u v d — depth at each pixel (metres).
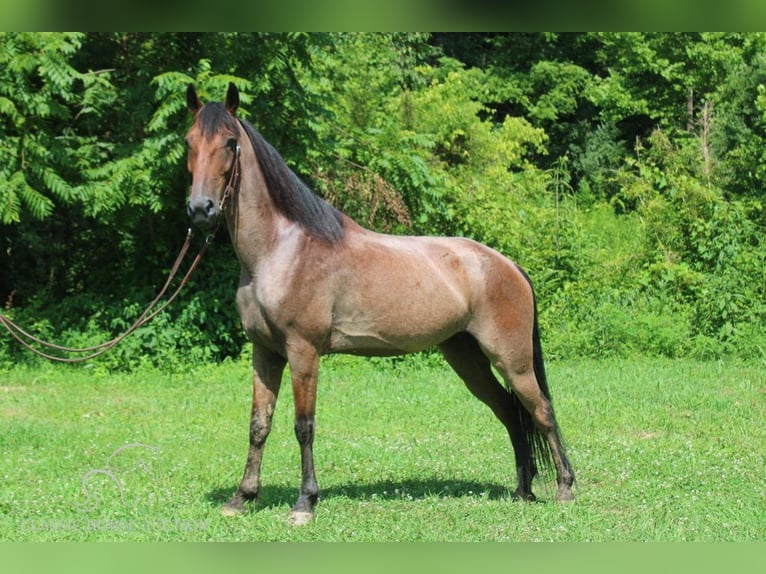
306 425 5.73
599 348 13.04
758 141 18.30
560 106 24.83
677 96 23.58
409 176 13.55
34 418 9.30
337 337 5.86
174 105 11.35
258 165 5.64
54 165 12.04
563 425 9.02
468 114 19.02
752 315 13.28
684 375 11.68
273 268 5.62
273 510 5.97
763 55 20.80
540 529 5.61
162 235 13.09
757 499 6.29
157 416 9.43
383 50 19.72
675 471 7.10
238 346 12.89
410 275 5.93
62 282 14.08
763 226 15.71
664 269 14.48
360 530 5.55
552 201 19.23
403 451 7.86
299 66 13.50
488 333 6.16
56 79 11.25
